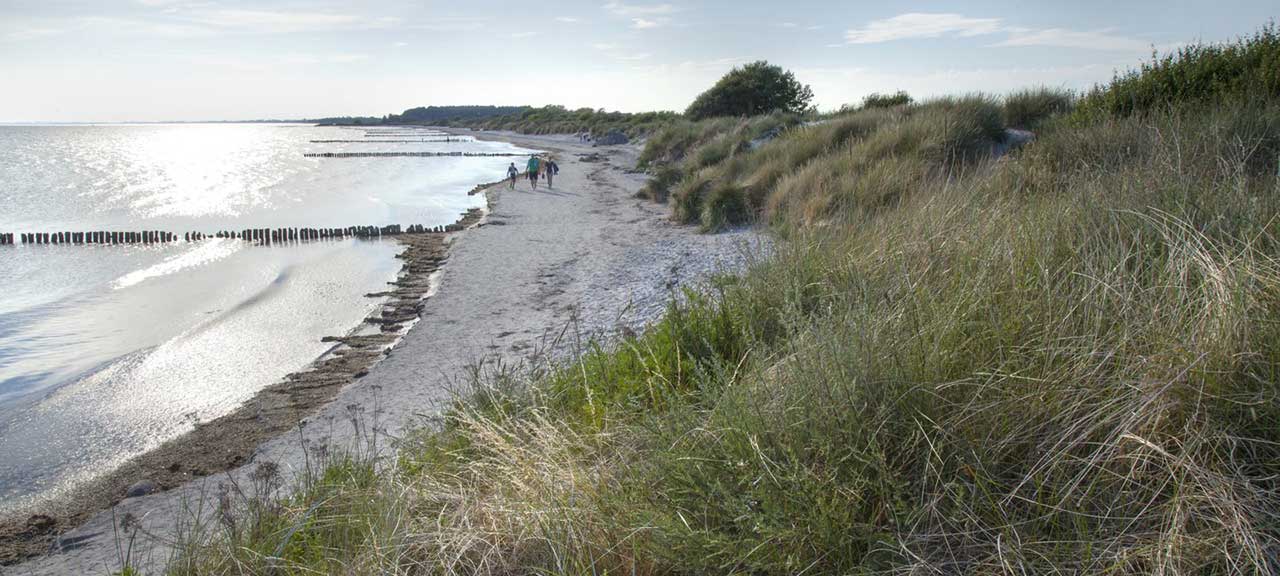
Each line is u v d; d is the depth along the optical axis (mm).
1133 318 3143
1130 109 12219
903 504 2520
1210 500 2229
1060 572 2285
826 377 3082
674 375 4766
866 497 2717
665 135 36344
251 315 13102
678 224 17859
